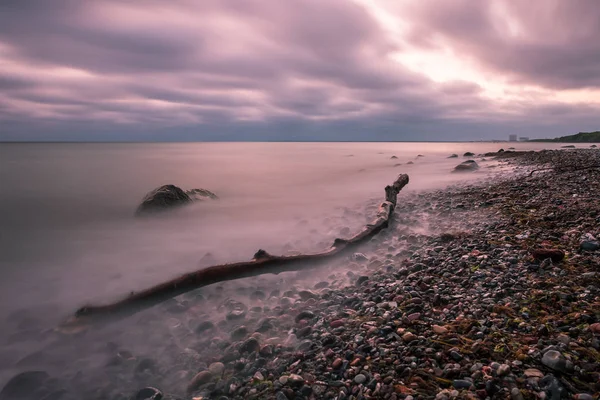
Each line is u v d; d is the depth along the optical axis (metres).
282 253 9.34
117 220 13.98
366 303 5.61
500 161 33.91
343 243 8.64
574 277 5.32
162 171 33.59
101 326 5.44
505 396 3.11
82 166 38.75
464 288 5.61
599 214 8.58
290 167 38.47
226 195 19.97
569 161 24.42
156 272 8.31
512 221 9.34
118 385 4.18
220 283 7.26
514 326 4.23
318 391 3.68
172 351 4.87
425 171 31.16
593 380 3.15
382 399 3.38
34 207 16.77
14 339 5.31
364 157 58.91
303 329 5.00
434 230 10.02
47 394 4.01
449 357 3.83
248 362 4.43
